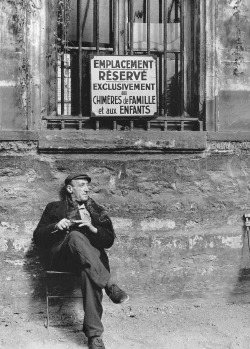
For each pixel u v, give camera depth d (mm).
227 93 6551
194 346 5273
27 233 6055
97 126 6359
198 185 6426
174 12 6773
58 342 5375
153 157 6348
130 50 6438
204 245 6363
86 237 5441
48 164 6129
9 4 6078
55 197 6133
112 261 6191
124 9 6609
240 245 6465
